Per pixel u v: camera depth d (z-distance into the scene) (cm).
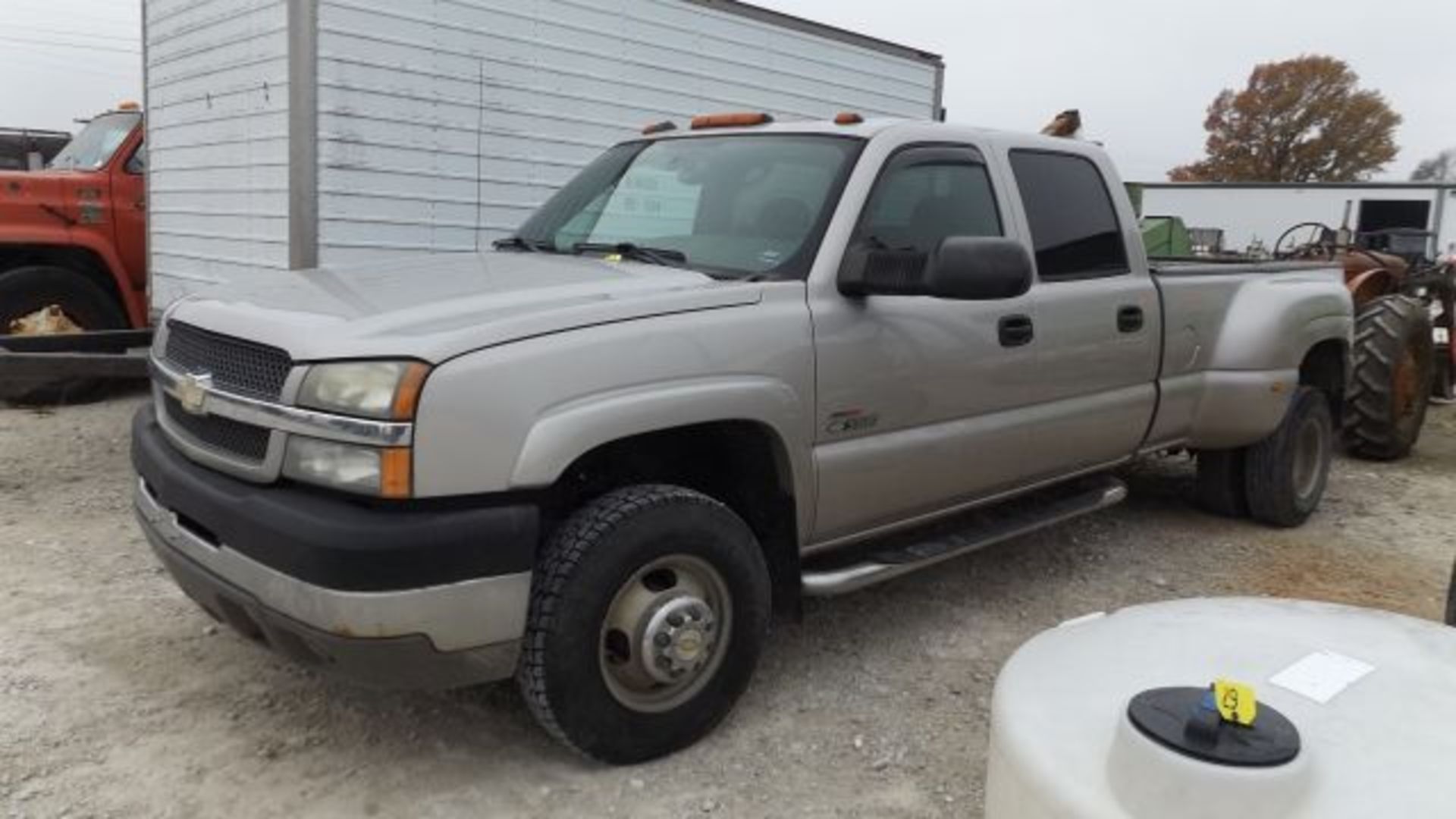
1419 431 832
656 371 324
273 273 403
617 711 325
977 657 429
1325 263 650
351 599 281
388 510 288
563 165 796
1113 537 592
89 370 653
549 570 312
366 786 324
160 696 371
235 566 304
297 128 661
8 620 429
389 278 371
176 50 781
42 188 854
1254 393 554
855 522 393
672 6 849
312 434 292
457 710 368
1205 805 159
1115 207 506
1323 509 668
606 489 349
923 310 400
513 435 295
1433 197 3095
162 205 820
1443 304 1052
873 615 466
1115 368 489
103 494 607
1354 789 163
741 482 377
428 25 712
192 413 336
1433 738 174
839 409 374
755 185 413
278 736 349
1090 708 189
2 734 343
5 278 845
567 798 320
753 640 353
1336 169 5862
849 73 995
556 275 369
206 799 315
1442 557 579
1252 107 5944
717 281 363
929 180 421
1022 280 356
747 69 909
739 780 333
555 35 779
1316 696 186
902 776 340
